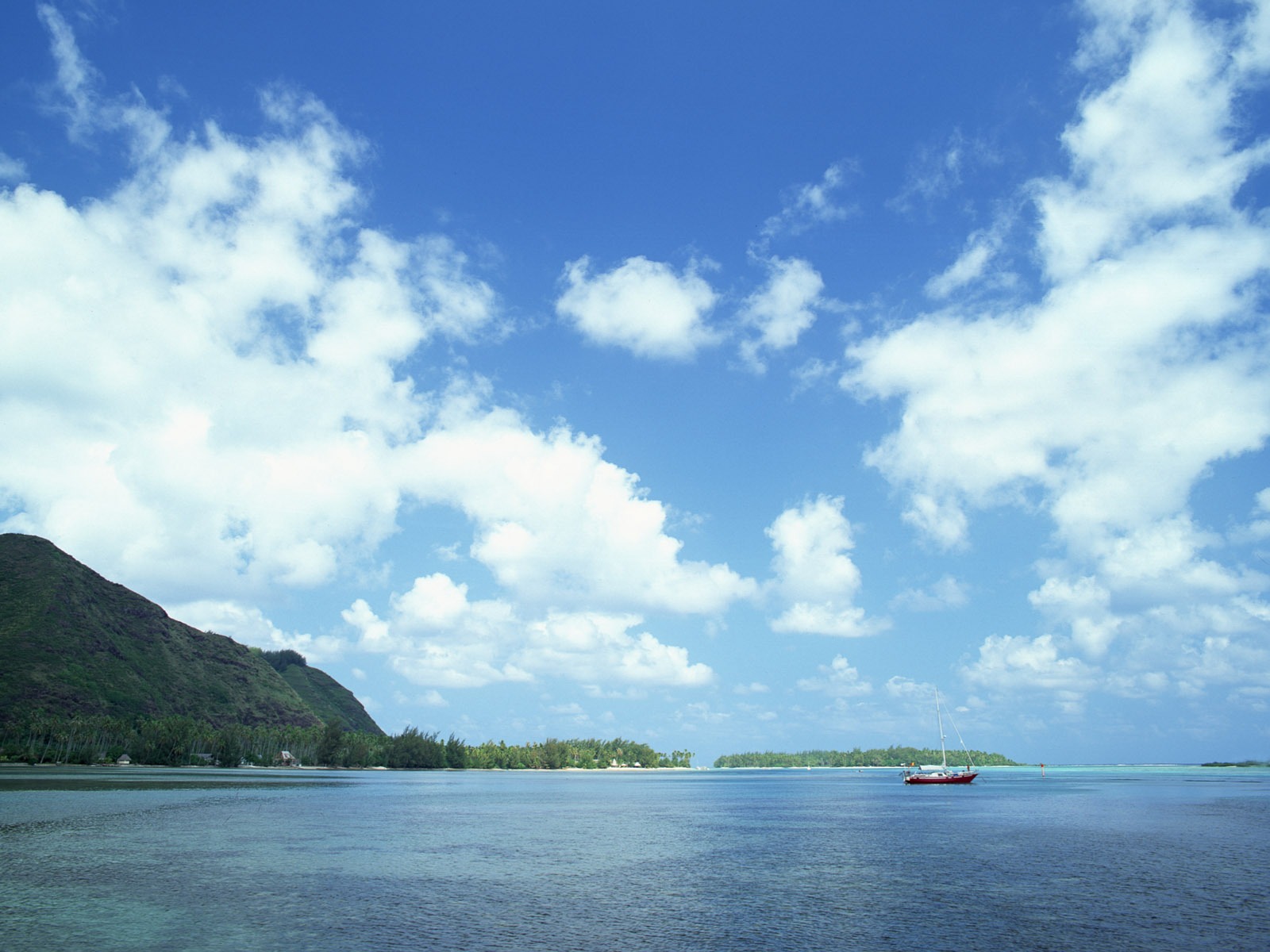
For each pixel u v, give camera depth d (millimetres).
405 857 73125
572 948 40312
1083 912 49781
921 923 46781
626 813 135125
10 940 40688
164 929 43188
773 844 87375
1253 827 107375
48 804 120625
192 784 187250
